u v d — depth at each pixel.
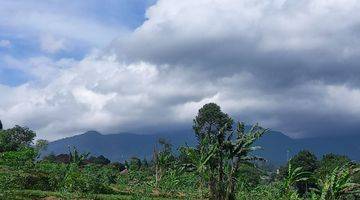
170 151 78.50
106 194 49.69
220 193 44.50
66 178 50.09
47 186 50.25
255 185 64.44
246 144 44.03
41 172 54.06
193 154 45.62
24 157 60.59
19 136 95.56
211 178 44.72
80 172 57.75
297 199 49.62
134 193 53.50
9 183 44.53
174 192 60.66
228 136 44.78
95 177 54.12
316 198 45.88
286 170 91.81
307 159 94.50
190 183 66.94
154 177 78.31
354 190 44.22
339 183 44.56
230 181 44.62
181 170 48.00
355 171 45.56
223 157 44.66
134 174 79.94
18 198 39.06
